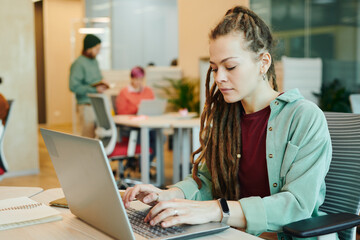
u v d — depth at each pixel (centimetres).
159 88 707
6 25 523
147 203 134
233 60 127
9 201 139
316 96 620
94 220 111
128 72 755
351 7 598
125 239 98
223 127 148
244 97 140
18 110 533
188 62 728
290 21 631
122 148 414
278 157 133
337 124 149
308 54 638
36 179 509
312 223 112
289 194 121
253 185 142
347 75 610
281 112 135
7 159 525
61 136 110
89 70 541
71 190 118
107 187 97
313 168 123
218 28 130
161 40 923
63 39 1171
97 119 424
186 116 468
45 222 119
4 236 107
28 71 539
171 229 108
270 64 136
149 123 419
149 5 933
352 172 140
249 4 622
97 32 893
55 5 1152
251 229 117
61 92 1180
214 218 115
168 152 736
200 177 154
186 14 727
